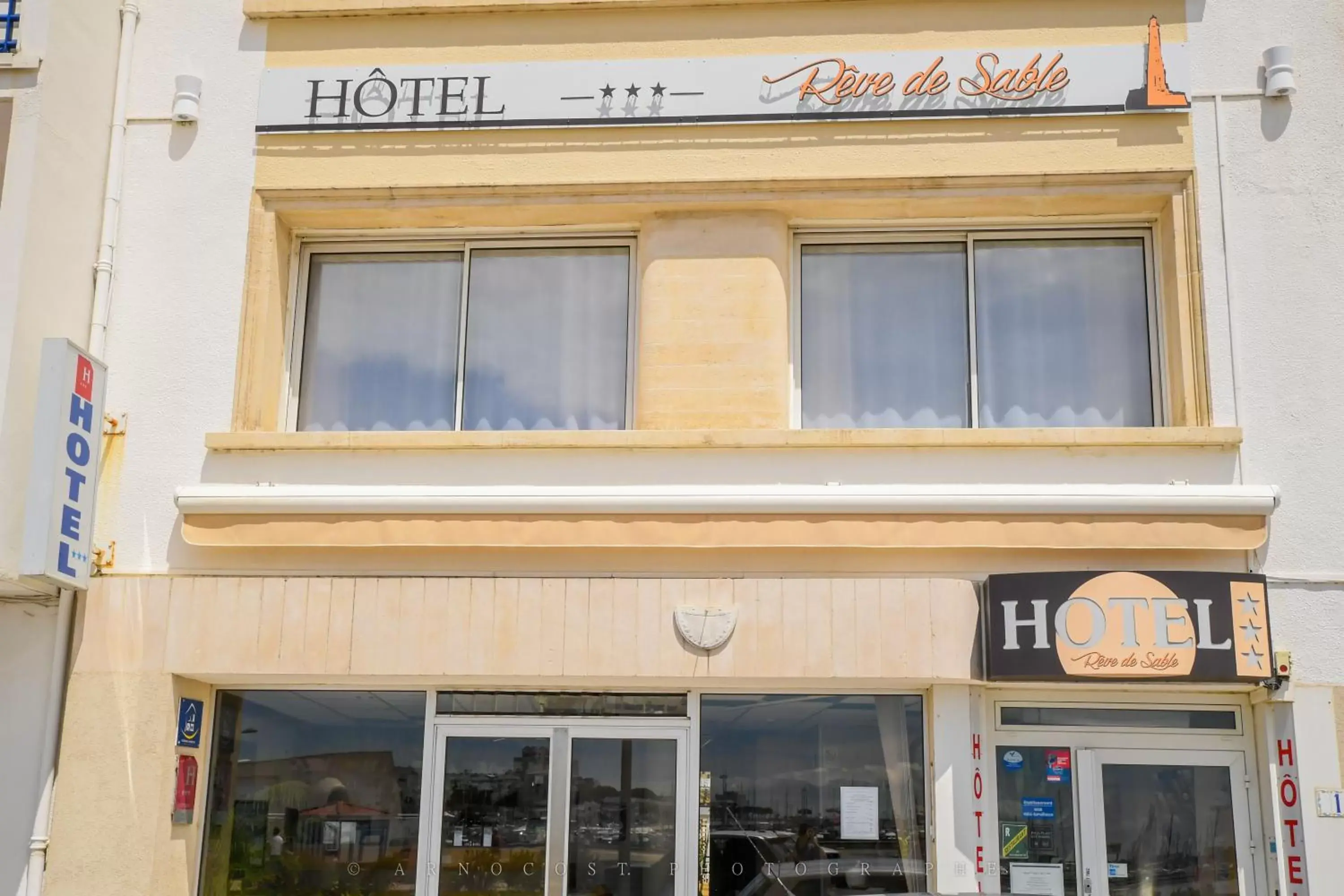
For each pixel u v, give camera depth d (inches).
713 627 319.9
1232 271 336.8
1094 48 348.2
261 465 343.9
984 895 278.4
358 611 328.8
